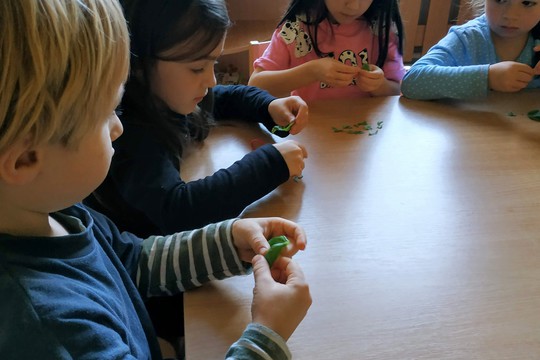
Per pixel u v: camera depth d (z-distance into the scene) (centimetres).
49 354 40
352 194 77
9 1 34
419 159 87
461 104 110
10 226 46
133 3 76
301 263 63
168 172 79
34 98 37
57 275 46
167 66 80
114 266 60
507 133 96
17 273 42
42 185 44
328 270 62
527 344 53
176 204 75
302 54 141
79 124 41
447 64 126
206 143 94
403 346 53
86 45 39
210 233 66
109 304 50
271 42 144
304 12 138
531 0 119
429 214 73
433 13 217
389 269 62
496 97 112
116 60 43
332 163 85
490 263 64
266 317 50
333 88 139
